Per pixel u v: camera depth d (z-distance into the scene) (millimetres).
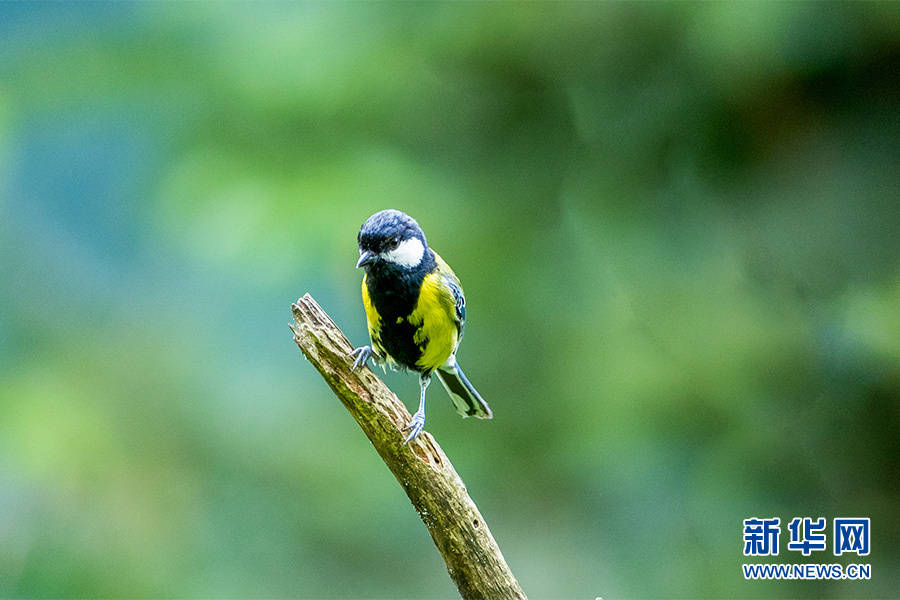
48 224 15164
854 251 11766
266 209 11562
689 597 12234
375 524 13523
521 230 12977
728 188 12625
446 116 13125
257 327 14719
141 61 12906
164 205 12352
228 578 13141
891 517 12047
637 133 12773
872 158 11789
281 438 13852
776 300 12391
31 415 13094
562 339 13078
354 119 12750
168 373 14281
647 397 12414
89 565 12711
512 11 12188
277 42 12633
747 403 12531
